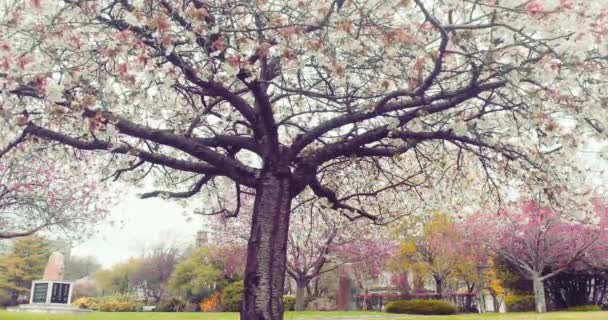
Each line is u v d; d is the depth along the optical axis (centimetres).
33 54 418
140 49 431
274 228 529
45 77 432
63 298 2812
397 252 2775
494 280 2781
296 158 594
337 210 804
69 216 1628
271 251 521
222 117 687
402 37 445
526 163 640
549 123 488
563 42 429
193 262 3616
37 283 2862
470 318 1460
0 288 4200
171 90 550
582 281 2619
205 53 483
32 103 558
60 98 440
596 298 2648
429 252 2878
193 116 668
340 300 3341
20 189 1495
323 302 3350
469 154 789
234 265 2856
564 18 419
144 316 1603
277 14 463
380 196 882
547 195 655
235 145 602
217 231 2647
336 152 589
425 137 593
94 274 5884
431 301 2184
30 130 518
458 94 535
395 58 531
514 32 456
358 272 3228
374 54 527
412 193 866
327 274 3509
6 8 429
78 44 461
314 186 650
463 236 2492
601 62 502
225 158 561
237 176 559
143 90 538
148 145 662
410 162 843
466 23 447
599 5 430
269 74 598
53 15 443
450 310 2138
